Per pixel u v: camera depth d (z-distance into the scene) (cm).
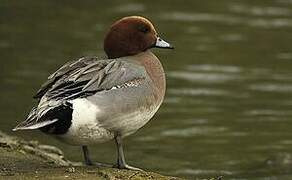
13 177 873
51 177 876
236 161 1296
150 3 2467
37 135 1394
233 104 1606
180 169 1245
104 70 885
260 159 1305
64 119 845
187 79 1770
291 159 1285
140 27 957
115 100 873
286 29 2205
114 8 2411
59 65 1850
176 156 1315
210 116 1532
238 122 1501
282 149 1358
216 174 1227
